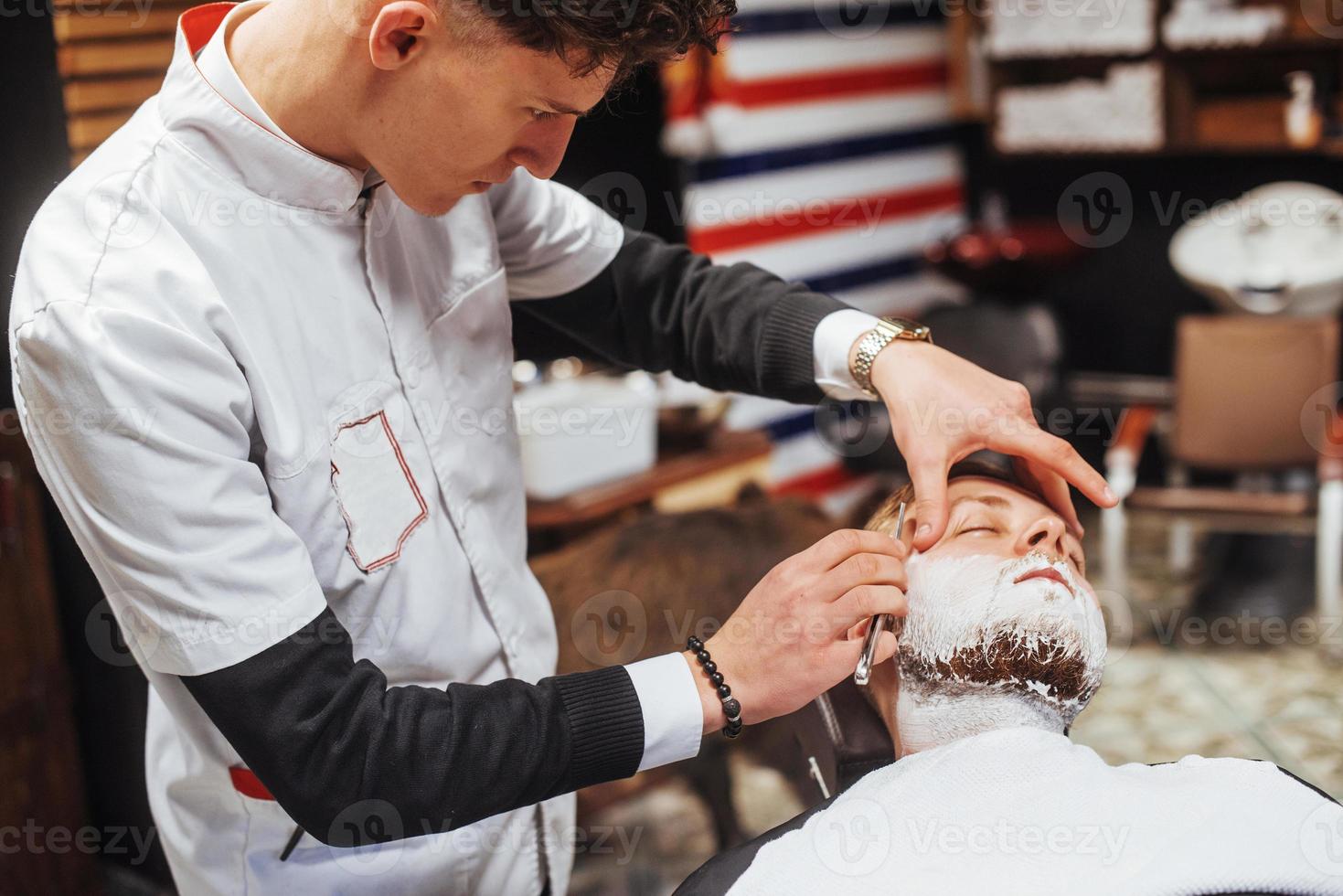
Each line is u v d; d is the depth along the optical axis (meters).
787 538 1.94
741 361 1.21
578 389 2.47
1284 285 3.46
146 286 0.88
